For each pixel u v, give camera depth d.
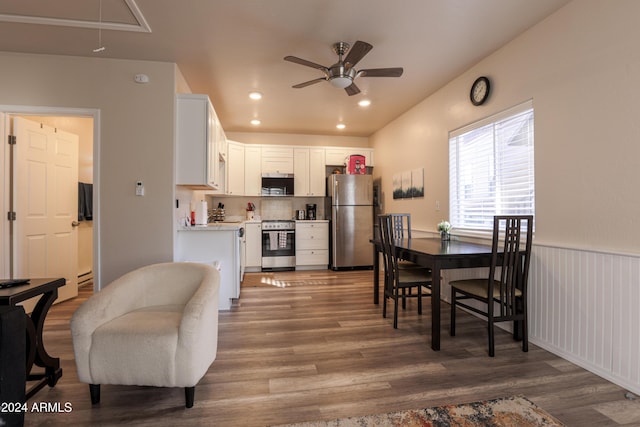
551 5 2.29
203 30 2.60
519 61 2.70
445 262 2.48
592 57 2.11
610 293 1.98
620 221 1.96
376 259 3.64
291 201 6.29
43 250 3.45
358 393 1.86
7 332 1.33
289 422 1.61
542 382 1.97
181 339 1.67
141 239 3.10
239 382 1.98
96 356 1.66
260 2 2.25
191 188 3.87
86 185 4.62
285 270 5.77
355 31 2.62
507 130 2.90
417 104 4.39
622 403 1.75
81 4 2.26
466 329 2.88
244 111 4.72
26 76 2.96
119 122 3.08
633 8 1.89
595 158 2.10
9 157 3.10
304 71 3.36
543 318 2.45
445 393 1.86
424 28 2.58
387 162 5.45
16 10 2.32
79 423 1.59
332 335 2.73
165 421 1.62
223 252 3.39
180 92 3.36
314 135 6.27
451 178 3.69
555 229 2.38
